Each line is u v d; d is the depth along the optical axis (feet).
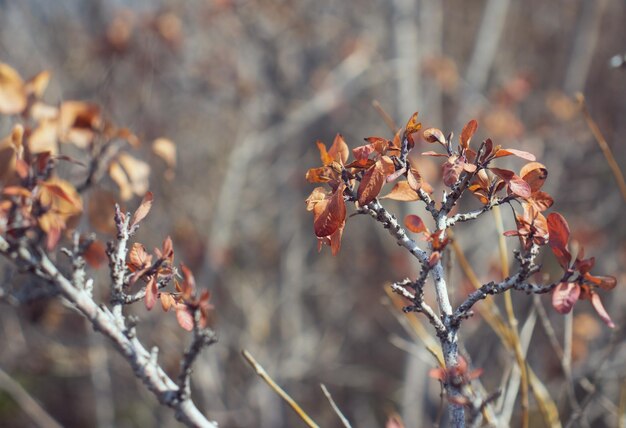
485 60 26.30
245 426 20.36
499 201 5.02
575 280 4.81
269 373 21.63
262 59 26.53
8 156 6.62
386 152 5.02
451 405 4.95
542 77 33.76
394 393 22.76
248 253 26.25
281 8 25.11
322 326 26.37
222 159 26.53
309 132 28.68
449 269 7.52
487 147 4.91
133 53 21.59
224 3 23.86
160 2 24.44
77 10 26.66
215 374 19.99
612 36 31.81
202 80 24.41
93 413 25.23
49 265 4.95
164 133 23.76
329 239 4.99
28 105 8.27
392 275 25.30
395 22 23.24
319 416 23.58
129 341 5.12
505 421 8.04
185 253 21.81
